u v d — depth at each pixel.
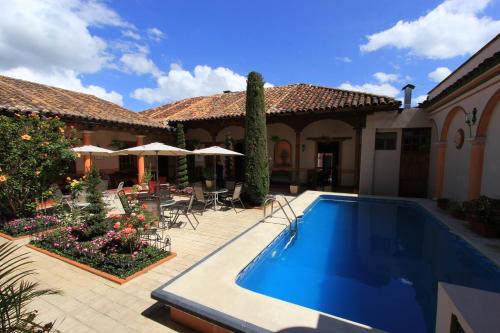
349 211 8.89
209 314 2.68
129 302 3.27
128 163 14.43
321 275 4.51
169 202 7.14
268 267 4.80
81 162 12.03
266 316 2.67
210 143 16.42
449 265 4.89
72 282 3.71
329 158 14.24
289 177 14.87
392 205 9.55
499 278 4.13
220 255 4.36
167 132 13.84
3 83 10.22
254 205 8.77
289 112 10.79
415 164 10.16
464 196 7.65
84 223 5.29
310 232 6.88
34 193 6.38
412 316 3.36
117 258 4.09
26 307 3.10
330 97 11.79
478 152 6.63
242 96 16.78
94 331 2.75
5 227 5.70
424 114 9.79
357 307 3.55
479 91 6.42
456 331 1.52
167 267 4.20
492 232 5.34
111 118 10.83
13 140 5.86
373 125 10.34
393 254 5.42
